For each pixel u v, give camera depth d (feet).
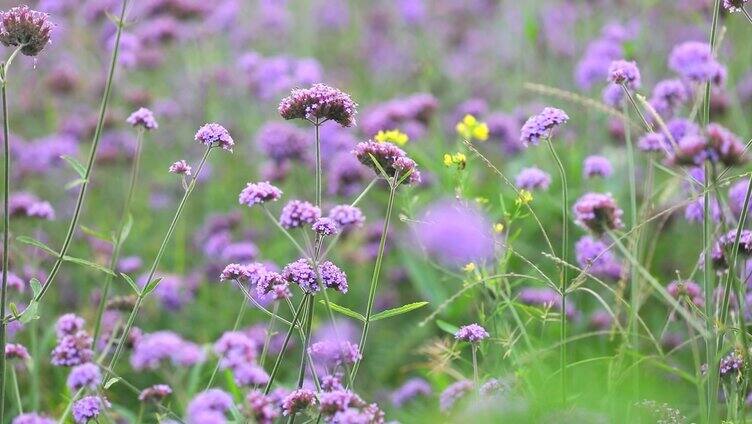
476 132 19.26
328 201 26.53
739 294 12.37
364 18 41.60
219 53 35.91
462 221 11.85
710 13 26.66
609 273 18.47
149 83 33.63
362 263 23.67
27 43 13.05
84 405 12.03
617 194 23.15
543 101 29.37
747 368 12.45
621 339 16.85
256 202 12.15
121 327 17.98
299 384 12.49
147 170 29.96
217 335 22.03
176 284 21.77
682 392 16.30
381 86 35.65
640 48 29.37
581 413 11.93
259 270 13.08
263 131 26.05
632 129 24.08
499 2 38.78
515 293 18.84
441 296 20.61
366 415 11.13
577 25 32.83
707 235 12.98
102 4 33.12
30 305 13.23
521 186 17.87
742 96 28.53
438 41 38.34
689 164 11.05
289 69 32.81
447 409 14.71
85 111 32.96
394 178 12.78
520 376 13.78
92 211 28.22
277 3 38.11
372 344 21.42
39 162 28.50
